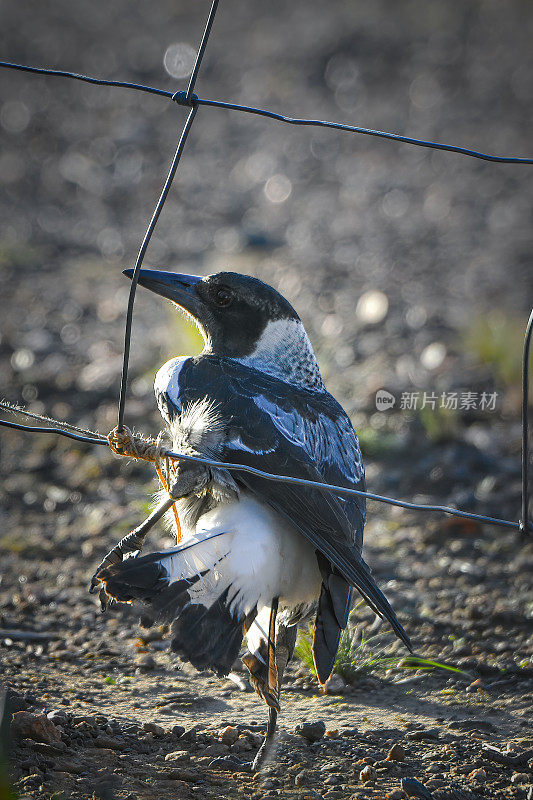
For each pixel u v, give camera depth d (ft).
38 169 89.15
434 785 19.17
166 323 57.06
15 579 30.94
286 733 21.53
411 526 35.50
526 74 109.70
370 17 134.10
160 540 33.73
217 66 116.88
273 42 126.11
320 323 56.54
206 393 20.42
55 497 38.11
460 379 46.98
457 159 90.07
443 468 39.73
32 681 23.98
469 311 56.80
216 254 69.72
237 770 19.71
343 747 20.98
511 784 19.62
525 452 18.74
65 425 19.24
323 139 97.55
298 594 20.06
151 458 19.13
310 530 18.76
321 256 69.31
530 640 26.99
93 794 17.90
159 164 91.56
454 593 30.09
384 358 50.57
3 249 69.82
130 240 73.41
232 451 19.49
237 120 102.94
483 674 25.20
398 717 22.80
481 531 34.99
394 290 61.77
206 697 23.63
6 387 47.83
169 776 19.13
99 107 105.91
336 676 24.77
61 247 72.02
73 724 21.20
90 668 25.11
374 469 40.22
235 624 17.90
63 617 28.17
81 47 123.85
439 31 126.72
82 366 50.52
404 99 105.60
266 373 22.52
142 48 123.34
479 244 70.33
